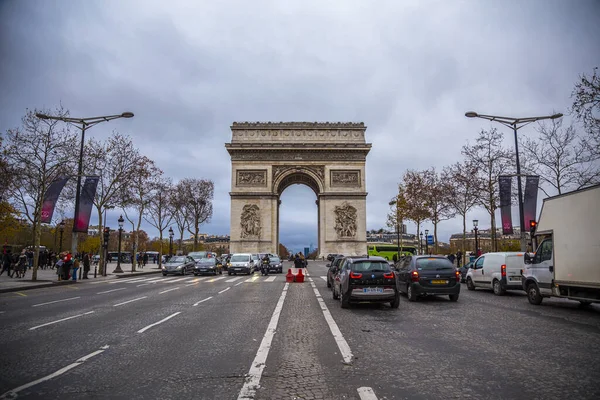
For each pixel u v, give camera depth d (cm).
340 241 8138
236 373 850
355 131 8488
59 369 884
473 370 857
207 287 3111
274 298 2309
